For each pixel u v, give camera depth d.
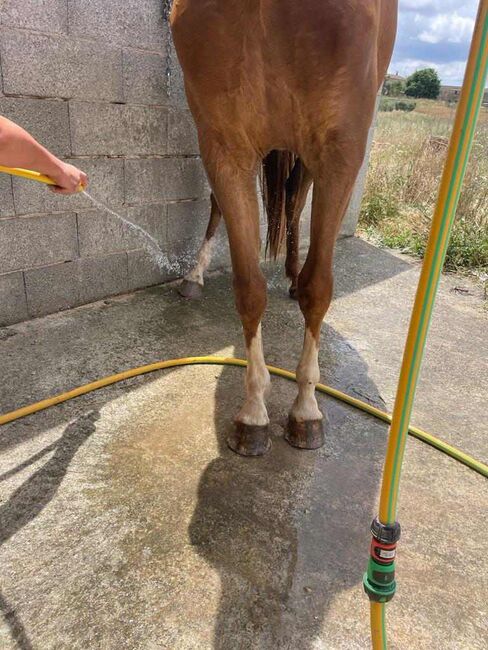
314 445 2.12
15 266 2.87
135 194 3.33
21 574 1.52
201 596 1.48
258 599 1.48
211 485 1.90
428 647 1.39
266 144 1.80
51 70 2.71
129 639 1.36
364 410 2.41
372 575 1.07
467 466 2.11
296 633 1.40
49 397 2.34
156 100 3.24
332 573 1.58
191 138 3.53
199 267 3.51
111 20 2.87
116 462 1.98
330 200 1.80
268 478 1.95
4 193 2.71
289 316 3.35
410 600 1.52
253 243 1.89
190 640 1.36
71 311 3.18
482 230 4.87
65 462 1.97
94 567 1.55
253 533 1.71
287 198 2.64
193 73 1.70
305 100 1.65
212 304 3.44
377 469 2.04
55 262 3.05
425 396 2.60
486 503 1.92
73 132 2.90
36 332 2.90
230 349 2.88
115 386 2.45
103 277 3.33
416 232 5.38
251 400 2.08
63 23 2.68
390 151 7.88
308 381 2.10
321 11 1.52
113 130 3.08
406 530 1.77
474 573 1.62
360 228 5.66
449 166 0.85
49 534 1.66
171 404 2.35
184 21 1.66
